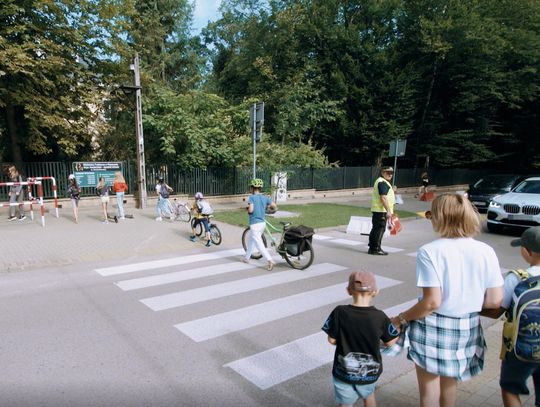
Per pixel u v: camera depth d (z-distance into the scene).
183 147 16.89
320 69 24.59
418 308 2.32
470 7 24.20
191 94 17.75
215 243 9.41
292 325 4.70
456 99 26.73
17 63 11.91
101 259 7.89
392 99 24.52
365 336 2.41
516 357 2.27
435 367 2.30
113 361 3.79
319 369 3.69
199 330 4.53
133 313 5.02
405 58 25.80
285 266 7.48
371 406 2.64
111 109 19.75
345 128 24.69
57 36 14.41
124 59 16.97
